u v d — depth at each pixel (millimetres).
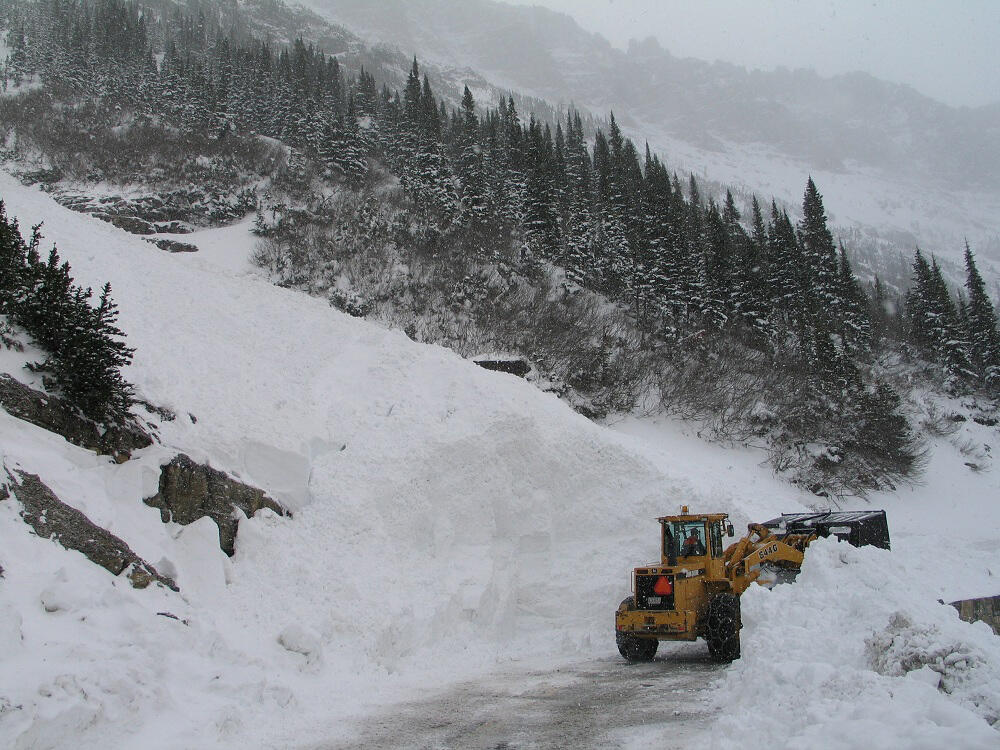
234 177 46625
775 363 39719
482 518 13461
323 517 11953
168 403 11766
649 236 45750
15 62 59125
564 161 60719
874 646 5973
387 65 182375
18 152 43688
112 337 12906
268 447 12203
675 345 38719
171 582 9078
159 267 18453
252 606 9719
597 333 37844
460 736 6531
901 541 17250
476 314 37250
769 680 6223
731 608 9766
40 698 5316
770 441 33281
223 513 10758
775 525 13828
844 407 36156
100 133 48250
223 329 16422
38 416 9172
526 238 45281
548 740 6305
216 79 66188
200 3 151000
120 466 9852
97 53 63469
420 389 16219
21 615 6238
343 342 17984
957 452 38656
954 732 3920
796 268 49438
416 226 44938
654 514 13969
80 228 18844
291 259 38750
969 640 5672
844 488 32031
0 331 9609
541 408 16422
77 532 8102
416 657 10242
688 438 33031
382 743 6328
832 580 8797
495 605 12266
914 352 50875
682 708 7156
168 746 5707
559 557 13617
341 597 10438
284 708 7250
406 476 13141
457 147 62594
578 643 11578
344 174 51000
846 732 4316
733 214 62594
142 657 6703
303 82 66438
